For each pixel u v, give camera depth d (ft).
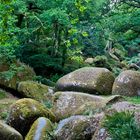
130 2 51.37
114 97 31.45
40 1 51.90
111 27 52.39
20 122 31.14
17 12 48.67
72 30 35.99
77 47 60.44
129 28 51.03
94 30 63.77
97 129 22.20
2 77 42.91
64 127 26.12
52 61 54.13
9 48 42.75
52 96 40.01
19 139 28.30
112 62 68.18
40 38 55.72
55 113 36.35
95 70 42.27
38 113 31.63
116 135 19.25
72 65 57.26
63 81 42.75
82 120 25.21
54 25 53.67
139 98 35.94
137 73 40.14
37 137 27.50
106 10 58.08
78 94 37.55
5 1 19.21
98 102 31.58
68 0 50.85
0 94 41.29
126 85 39.22
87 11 57.31
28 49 53.83
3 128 27.89
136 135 18.80
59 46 55.67
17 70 43.96
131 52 76.74
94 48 69.00
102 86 40.73
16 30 42.37
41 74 53.98
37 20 52.54
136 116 21.21
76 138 24.57
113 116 20.26
